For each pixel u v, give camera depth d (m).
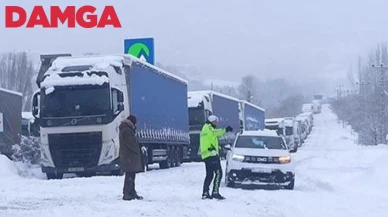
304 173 25.17
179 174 23.70
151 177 21.84
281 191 17.59
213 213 12.04
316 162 35.62
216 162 14.27
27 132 33.56
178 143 32.78
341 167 30.88
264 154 18.52
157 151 28.27
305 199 15.59
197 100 37.81
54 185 17.83
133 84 24.41
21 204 12.85
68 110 22.12
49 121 22.19
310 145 73.38
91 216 10.99
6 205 12.68
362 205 14.77
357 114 89.44
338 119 145.88
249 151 18.69
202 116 37.62
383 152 41.62
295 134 61.41
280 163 18.39
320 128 125.25
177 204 13.05
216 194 14.35
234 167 18.38
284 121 61.03
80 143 22.11
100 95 22.08
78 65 22.64
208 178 14.29
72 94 22.17
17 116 29.03
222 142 40.25
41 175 25.17
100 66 22.41
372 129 71.12
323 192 18.12
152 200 13.73
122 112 22.52
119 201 13.34
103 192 15.43
